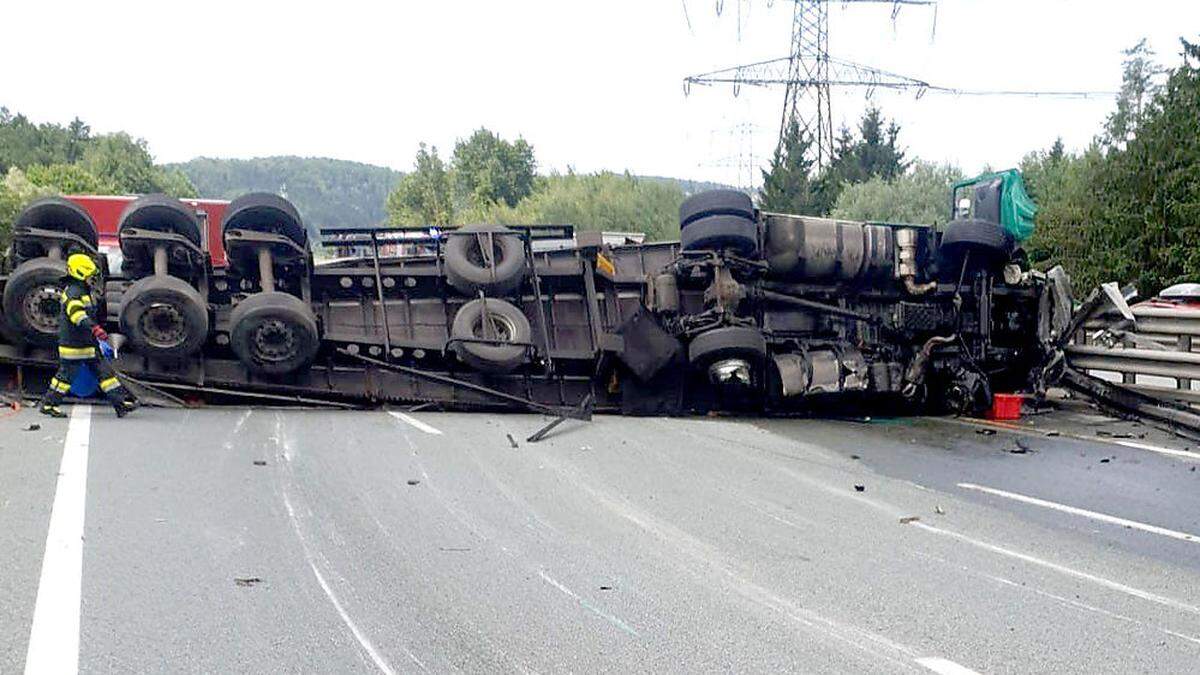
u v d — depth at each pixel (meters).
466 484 7.59
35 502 6.41
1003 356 13.70
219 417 10.39
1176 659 4.45
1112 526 6.92
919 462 9.34
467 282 12.24
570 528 6.42
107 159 95.31
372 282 12.52
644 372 12.12
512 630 4.60
